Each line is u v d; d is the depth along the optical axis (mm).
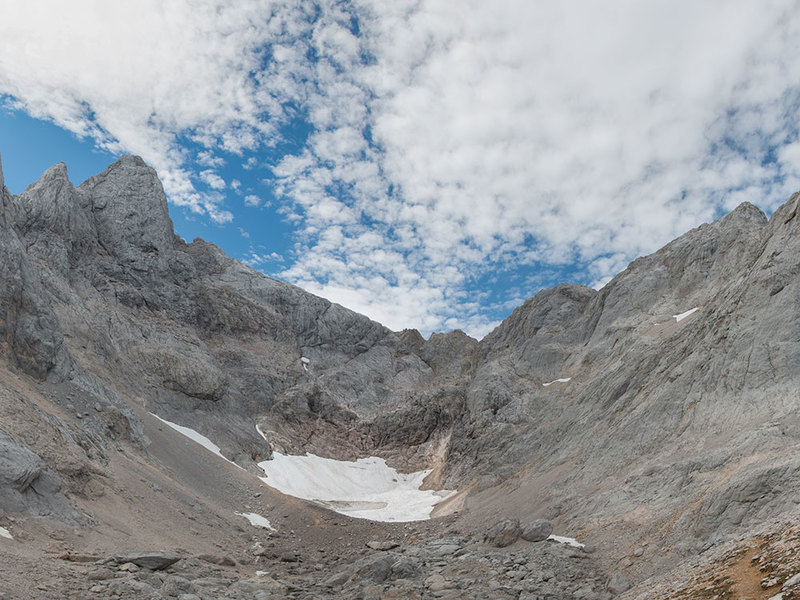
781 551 16516
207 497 49312
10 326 42688
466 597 24578
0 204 46344
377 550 41406
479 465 71625
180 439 60656
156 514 36250
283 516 51969
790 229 43906
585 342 85500
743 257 69938
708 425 37656
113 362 67375
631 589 23312
